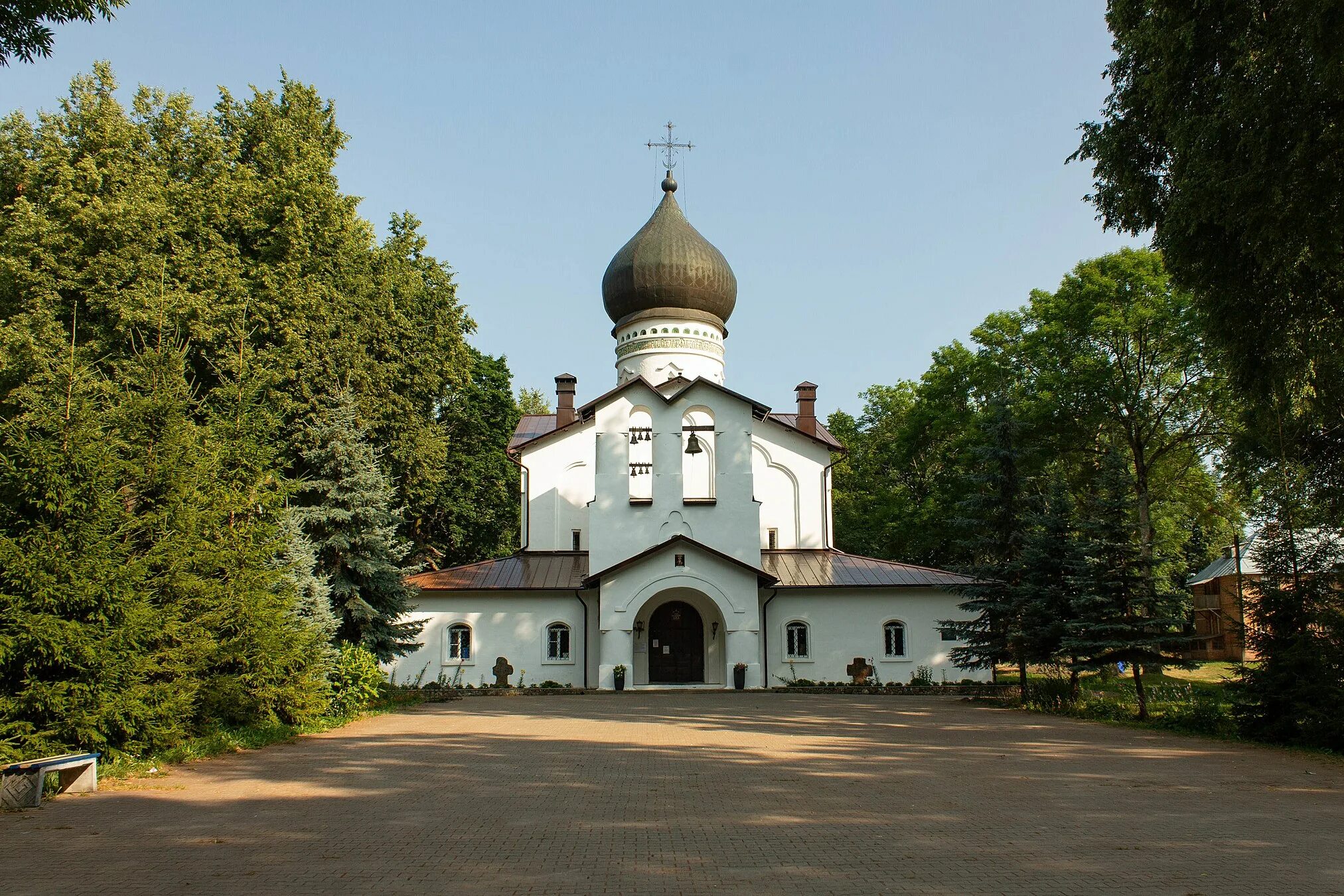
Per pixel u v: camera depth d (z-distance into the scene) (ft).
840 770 51.44
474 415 163.12
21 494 49.85
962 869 30.48
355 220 122.21
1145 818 38.70
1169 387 134.72
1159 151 70.74
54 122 103.81
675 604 123.24
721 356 148.87
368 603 92.99
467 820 38.50
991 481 99.96
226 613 61.87
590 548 119.75
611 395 122.72
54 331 91.81
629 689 115.34
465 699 104.53
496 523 175.73
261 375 95.35
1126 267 131.85
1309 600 65.00
